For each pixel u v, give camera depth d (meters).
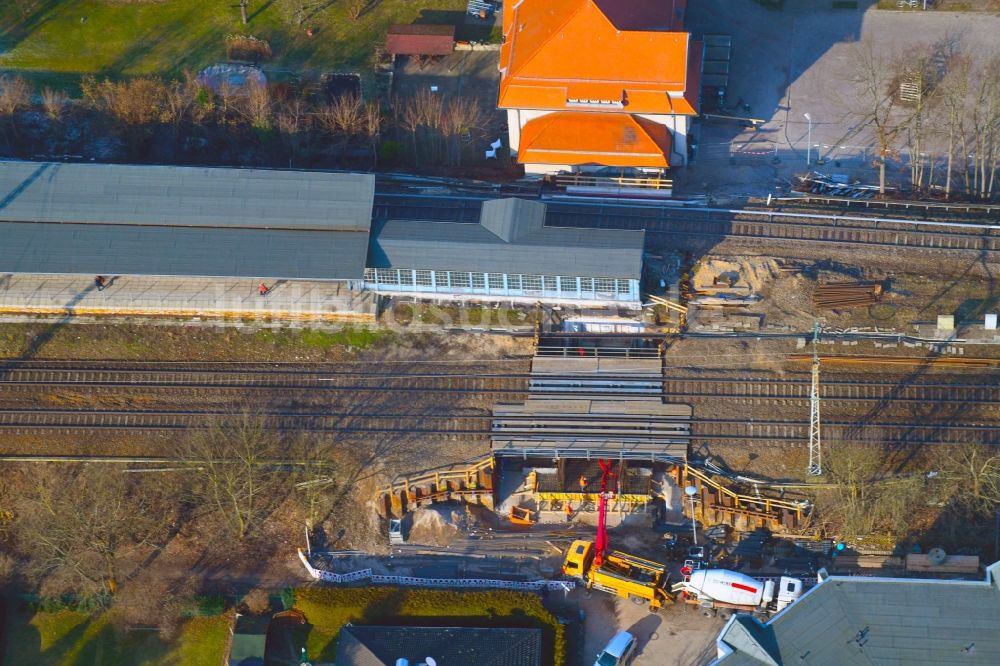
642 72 178.62
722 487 160.12
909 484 157.12
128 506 163.00
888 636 135.00
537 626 151.38
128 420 167.62
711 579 152.00
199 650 155.25
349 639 150.50
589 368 167.50
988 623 135.00
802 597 137.25
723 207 179.88
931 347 166.88
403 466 163.88
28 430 167.50
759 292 171.62
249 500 161.38
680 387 165.88
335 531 161.75
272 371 170.12
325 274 167.38
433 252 169.62
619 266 167.00
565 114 181.00
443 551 159.62
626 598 154.88
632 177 180.75
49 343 172.12
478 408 166.62
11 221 171.62
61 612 157.75
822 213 178.12
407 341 171.00
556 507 162.25
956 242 174.75
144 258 168.75
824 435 162.38
